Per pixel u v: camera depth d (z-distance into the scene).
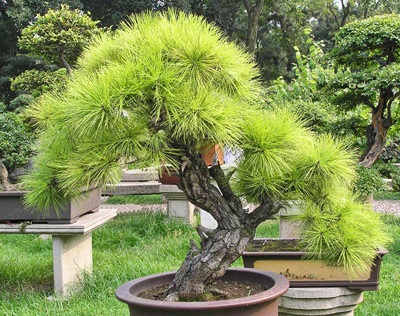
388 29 5.50
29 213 4.27
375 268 3.13
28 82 9.37
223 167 3.58
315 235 2.80
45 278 4.96
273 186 2.45
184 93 2.13
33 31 8.55
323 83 6.18
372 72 5.55
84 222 4.38
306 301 3.16
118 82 2.10
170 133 2.25
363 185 5.57
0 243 6.52
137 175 8.41
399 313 3.79
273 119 2.46
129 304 2.24
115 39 2.43
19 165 7.09
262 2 21.03
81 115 2.07
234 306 2.10
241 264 5.24
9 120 7.30
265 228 6.98
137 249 5.98
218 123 2.12
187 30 2.24
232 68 2.26
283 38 24.22
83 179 2.24
